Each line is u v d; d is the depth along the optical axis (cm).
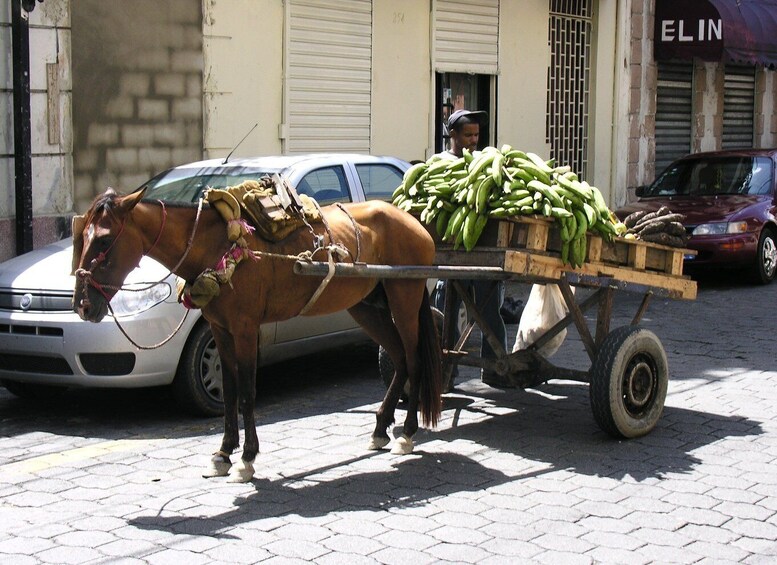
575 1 1738
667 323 1124
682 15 1892
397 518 525
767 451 647
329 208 642
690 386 827
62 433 698
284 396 805
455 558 473
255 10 1225
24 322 697
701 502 552
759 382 841
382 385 844
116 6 1091
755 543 497
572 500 554
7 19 1004
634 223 726
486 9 1555
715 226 1359
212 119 1195
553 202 635
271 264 573
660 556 479
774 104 2353
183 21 1152
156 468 612
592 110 1805
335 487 574
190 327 705
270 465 616
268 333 761
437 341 651
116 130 1106
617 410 649
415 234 648
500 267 634
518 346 777
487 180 641
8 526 515
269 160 822
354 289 619
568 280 657
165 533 503
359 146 1380
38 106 1035
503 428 701
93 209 522
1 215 1019
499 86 1602
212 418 734
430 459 629
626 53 1853
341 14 1330
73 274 521
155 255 547
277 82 1262
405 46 1433
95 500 555
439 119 1530
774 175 1462
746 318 1158
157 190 803
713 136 2153
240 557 473
